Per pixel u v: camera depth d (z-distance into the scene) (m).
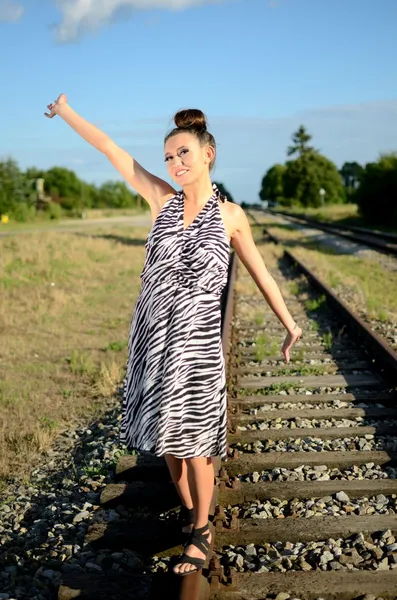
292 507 3.95
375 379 6.62
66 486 4.64
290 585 3.15
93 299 13.29
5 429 5.94
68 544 3.70
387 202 38.22
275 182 150.75
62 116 3.21
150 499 4.06
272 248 23.45
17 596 3.28
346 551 3.44
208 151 2.98
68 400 6.90
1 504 4.52
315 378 6.72
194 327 2.86
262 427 5.37
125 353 8.86
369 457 4.59
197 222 2.93
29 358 8.68
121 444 5.21
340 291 12.85
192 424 2.88
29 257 17.08
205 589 3.01
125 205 95.12
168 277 2.88
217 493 3.92
